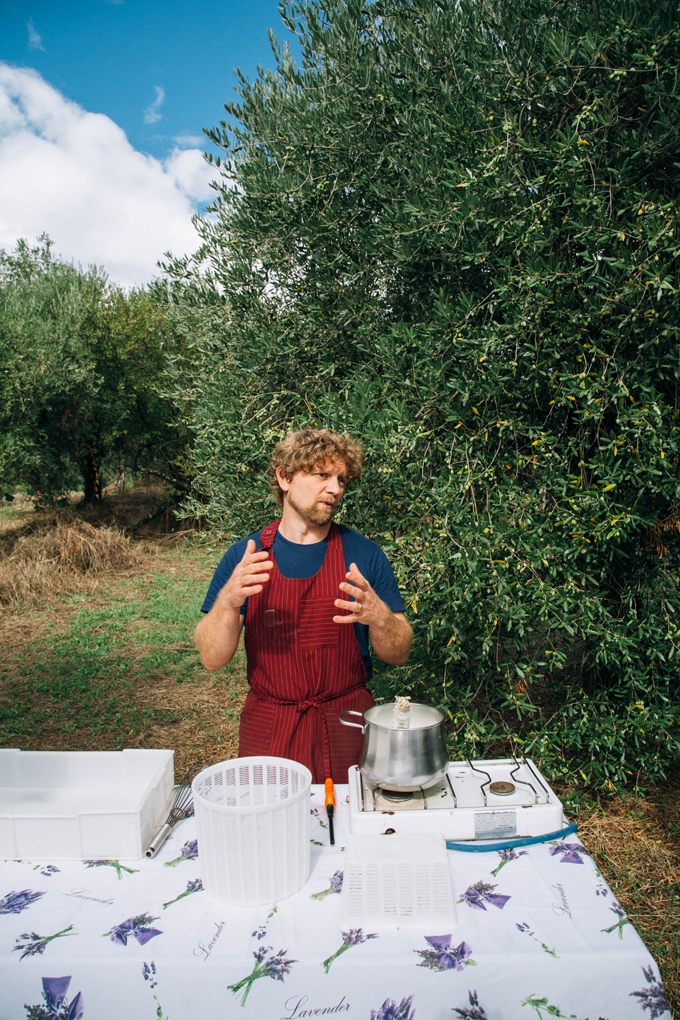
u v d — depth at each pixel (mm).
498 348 2898
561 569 3006
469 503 2953
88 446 12477
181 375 5375
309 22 3574
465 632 3172
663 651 3287
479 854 1442
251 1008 1110
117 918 1260
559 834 1490
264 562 1843
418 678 3469
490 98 3078
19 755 1695
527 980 1113
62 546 9625
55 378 10484
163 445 12672
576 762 3777
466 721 3381
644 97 2914
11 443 10031
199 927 1233
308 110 3689
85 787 1686
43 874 1415
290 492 2082
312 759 2033
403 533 3203
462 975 1113
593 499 2865
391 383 3256
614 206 2861
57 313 11031
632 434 2879
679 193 2980
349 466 2158
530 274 2797
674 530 3191
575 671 3699
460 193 3039
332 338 3889
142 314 11820
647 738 3455
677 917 2760
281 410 3900
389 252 3570
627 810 3527
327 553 2127
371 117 3561
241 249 4164
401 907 1225
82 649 6789
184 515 4418
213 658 2021
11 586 8539
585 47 2730
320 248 3859
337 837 1545
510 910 1258
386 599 2184
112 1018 1123
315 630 2076
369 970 1118
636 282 2664
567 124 3059
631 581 3350
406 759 1483
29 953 1160
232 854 1273
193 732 4848
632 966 1116
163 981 1129
